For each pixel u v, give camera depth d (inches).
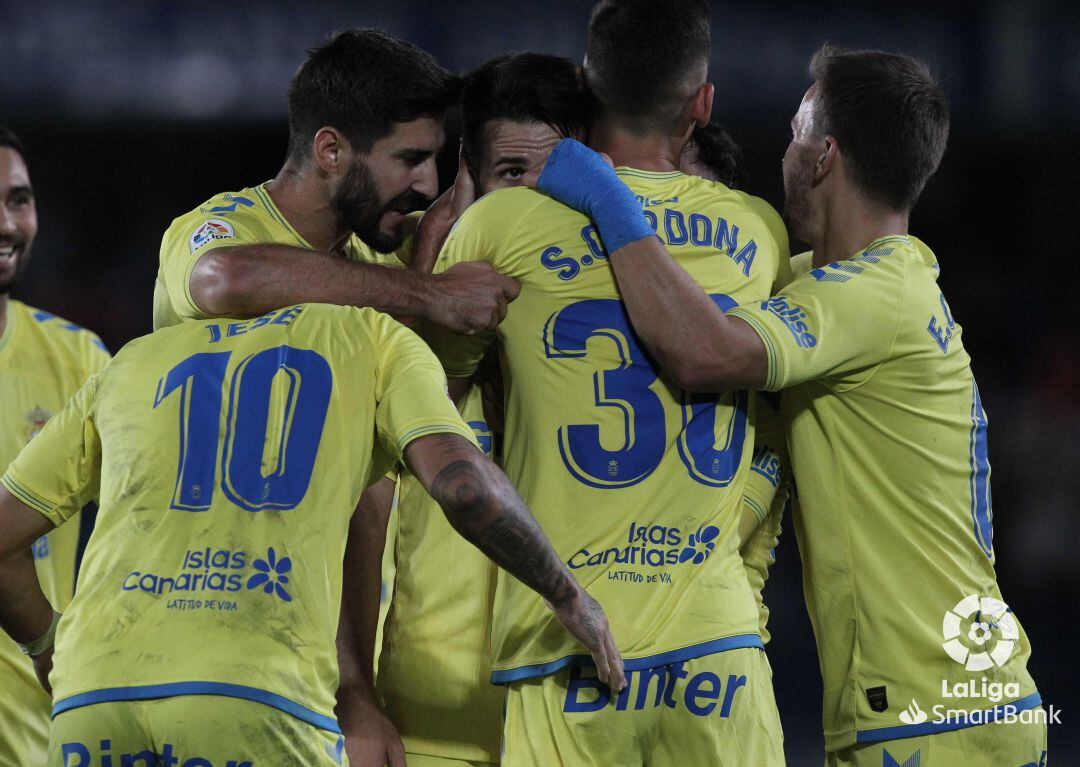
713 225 440.5
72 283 1977.1
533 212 436.5
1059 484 1779.0
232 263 428.8
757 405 484.7
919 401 450.0
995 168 1990.7
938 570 453.1
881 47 1688.0
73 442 399.2
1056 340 1951.3
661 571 416.2
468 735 482.0
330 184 469.7
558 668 412.8
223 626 354.3
